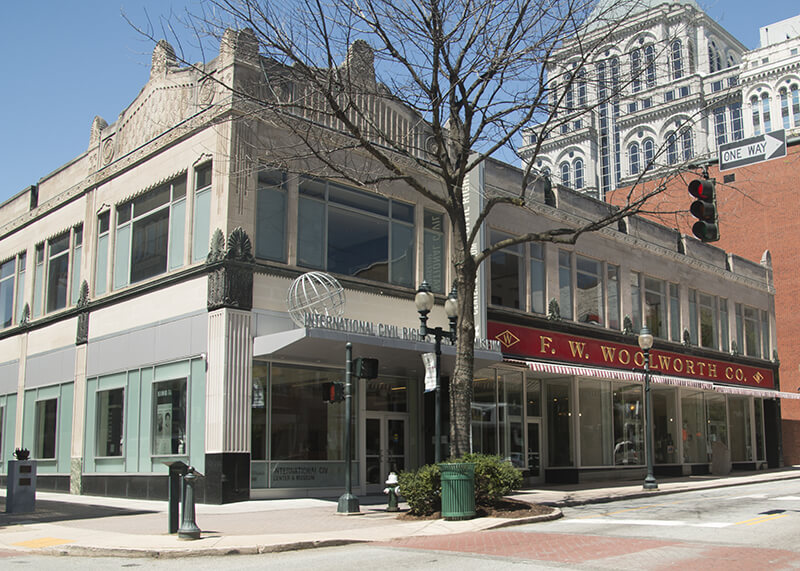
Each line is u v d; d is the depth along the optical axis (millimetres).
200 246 19859
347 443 15844
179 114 21312
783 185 46344
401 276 22531
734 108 81562
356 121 21625
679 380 31031
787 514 14320
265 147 19297
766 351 41312
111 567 9945
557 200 28141
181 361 19812
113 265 23562
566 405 27594
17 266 29391
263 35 15711
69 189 26406
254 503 17953
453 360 20828
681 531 12062
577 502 18422
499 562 9453
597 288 29812
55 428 25109
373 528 13352
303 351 18859
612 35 18531
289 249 19891
